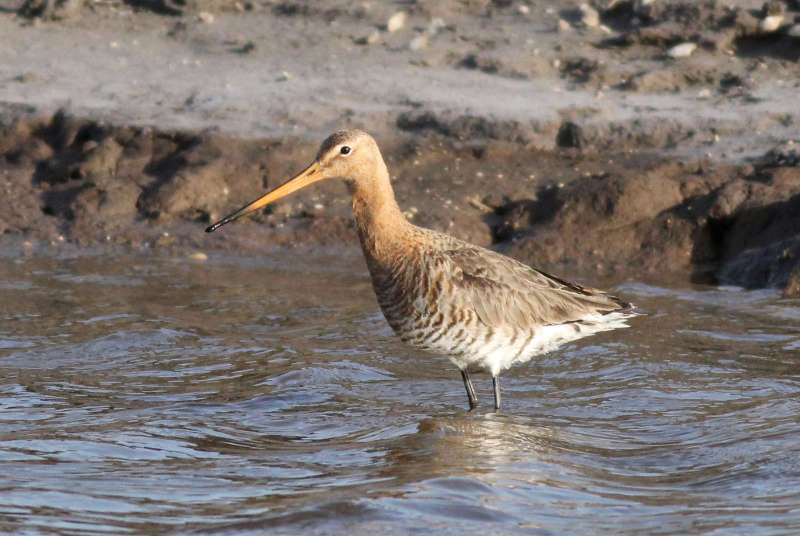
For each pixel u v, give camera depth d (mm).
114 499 9633
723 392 12547
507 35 21891
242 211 12977
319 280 16828
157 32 22781
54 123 20109
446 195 18453
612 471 10328
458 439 11180
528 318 12242
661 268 17109
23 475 10242
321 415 12117
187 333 14648
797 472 9992
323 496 9547
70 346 14219
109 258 17703
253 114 19969
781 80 20172
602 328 12703
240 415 12125
